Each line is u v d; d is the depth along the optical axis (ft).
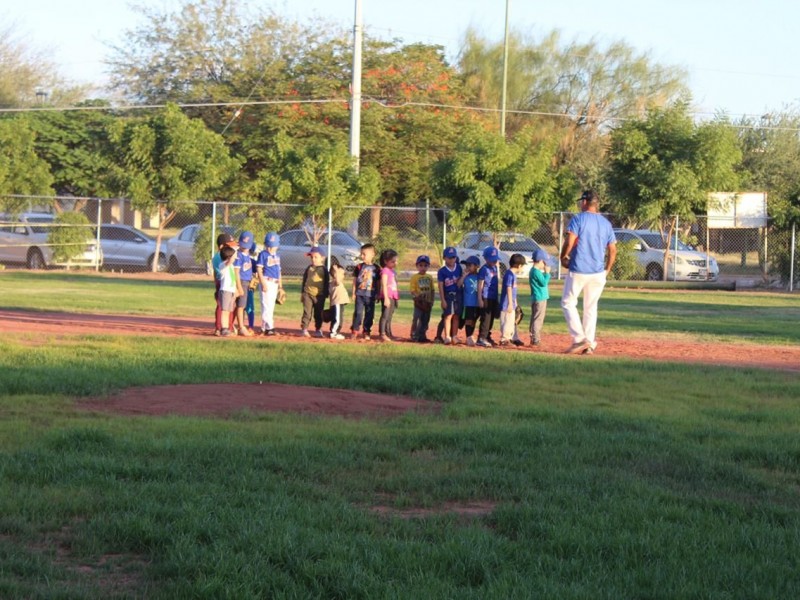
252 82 170.09
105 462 23.00
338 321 54.85
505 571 16.44
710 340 58.34
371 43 168.45
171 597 15.24
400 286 98.22
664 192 113.60
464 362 43.86
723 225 114.73
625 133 117.39
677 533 18.88
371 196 111.55
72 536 18.08
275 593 15.31
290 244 110.83
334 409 32.17
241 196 125.18
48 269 113.50
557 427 29.30
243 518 18.93
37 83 214.69
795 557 17.70
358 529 18.83
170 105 113.70
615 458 25.40
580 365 43.62
